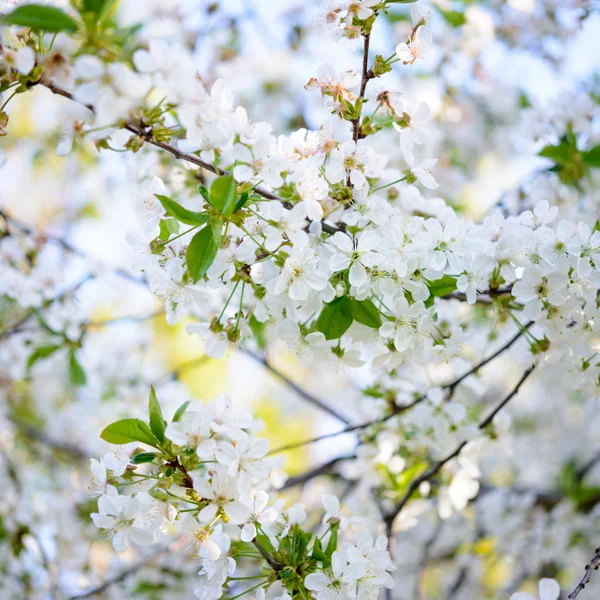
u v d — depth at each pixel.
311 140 1.32
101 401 1.95
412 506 1.54
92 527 1.77
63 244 1.65
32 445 2.04
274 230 1.29
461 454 1.50
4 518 1.73
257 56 1.90
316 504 2.00
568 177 1.52
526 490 2.00
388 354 1.36
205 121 1.27
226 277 1.32
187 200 1.47
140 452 1.31
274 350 1.79
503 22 1.89
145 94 1.25
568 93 1.58
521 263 1.34
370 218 1.32
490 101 1.90
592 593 1.86
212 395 2.44
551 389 2.12
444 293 1.34
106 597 1.67
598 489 1.96
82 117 1.28
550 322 1.36
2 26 1.27
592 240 1.34
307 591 1.32
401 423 1.50
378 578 1.32
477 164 2.00
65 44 1.27
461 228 1.33
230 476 1.29
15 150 2.23
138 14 1.67
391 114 1.33
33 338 1.66
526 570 1.95
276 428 2.51
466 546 1.96
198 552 1.32
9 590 1.67
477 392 1.52
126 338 2.06
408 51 1.32
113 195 2.16
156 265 1.32
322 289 1.31
